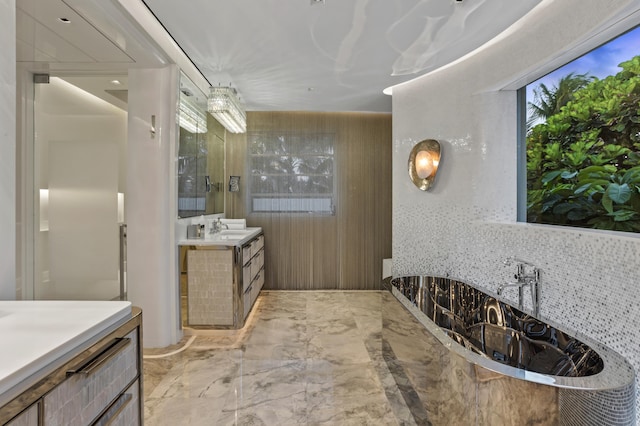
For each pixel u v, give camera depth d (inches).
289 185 208.8
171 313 128.7
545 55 96.9
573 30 86.5
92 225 158.2
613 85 85.9
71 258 157.9
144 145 122.4
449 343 69.5
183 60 130.2
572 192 100.2
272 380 101.9
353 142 209.3
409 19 99.5
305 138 208.4
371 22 101.7
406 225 158.1
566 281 87.1
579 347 71.8
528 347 86.7
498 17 98.3
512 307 94.2
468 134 133.2
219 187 194.9
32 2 79.3
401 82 151.5
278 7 93.9
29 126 122.8
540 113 114.2
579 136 97.7
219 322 135.3
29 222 122.6
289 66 133.6
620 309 71.2
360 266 211.0
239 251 135.5
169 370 108.2
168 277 127.6
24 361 31.4
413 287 132.3
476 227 128.3
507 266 111.3
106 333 42.3
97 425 40.3
